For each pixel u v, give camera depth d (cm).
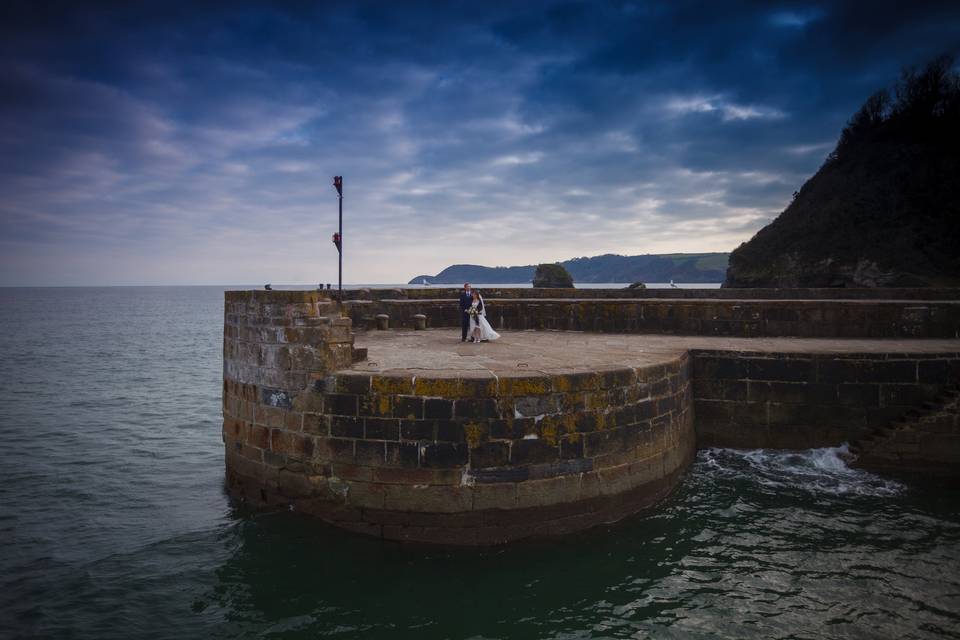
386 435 880
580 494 907
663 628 695
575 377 904
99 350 4088
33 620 729
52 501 1155
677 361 1120
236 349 1069
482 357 1152
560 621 711
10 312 9269
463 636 684
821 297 2447
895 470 1176
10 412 2038
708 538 915
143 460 1451
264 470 993
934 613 722
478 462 862
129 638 690
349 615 728
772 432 1268
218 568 855
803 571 821
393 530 879
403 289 2398
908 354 1223
